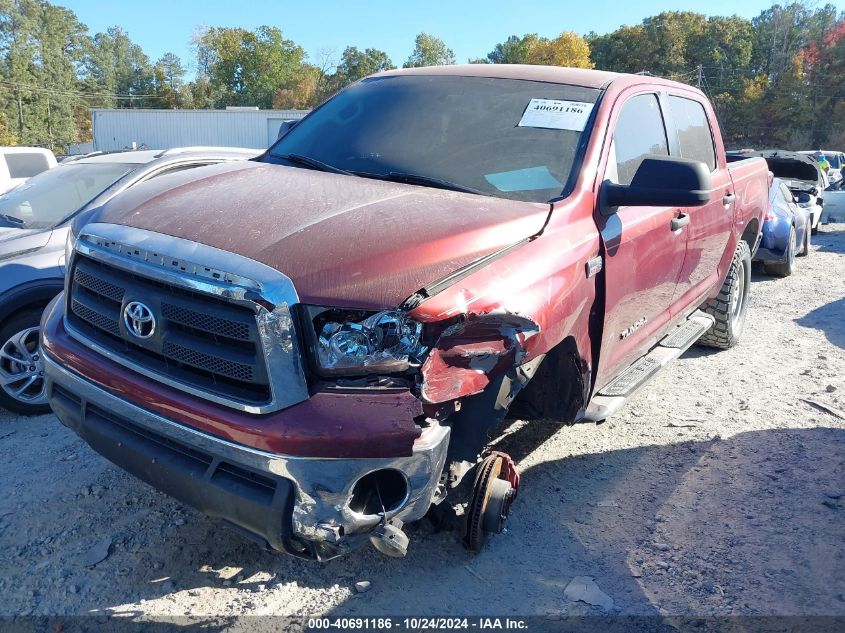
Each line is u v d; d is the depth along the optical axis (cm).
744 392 579
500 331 289
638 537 369
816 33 9956
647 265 420
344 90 483
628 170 416
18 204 606
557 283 324
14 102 9844
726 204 564
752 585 331
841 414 533
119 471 426
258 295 258
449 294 278
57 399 327
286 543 264
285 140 454
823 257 1368
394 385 265
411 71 476
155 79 12756
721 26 10925
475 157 384
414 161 388
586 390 373
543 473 433
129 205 334
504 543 360
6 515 377
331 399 260
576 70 456
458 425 302
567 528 376
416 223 300
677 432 497
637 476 433
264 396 263
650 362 481
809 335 753
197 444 271
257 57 11356
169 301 280
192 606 310
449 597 319
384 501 277
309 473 256
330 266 268
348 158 403
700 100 557
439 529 343
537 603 316
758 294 971
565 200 353
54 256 524
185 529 366
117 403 293
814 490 417
